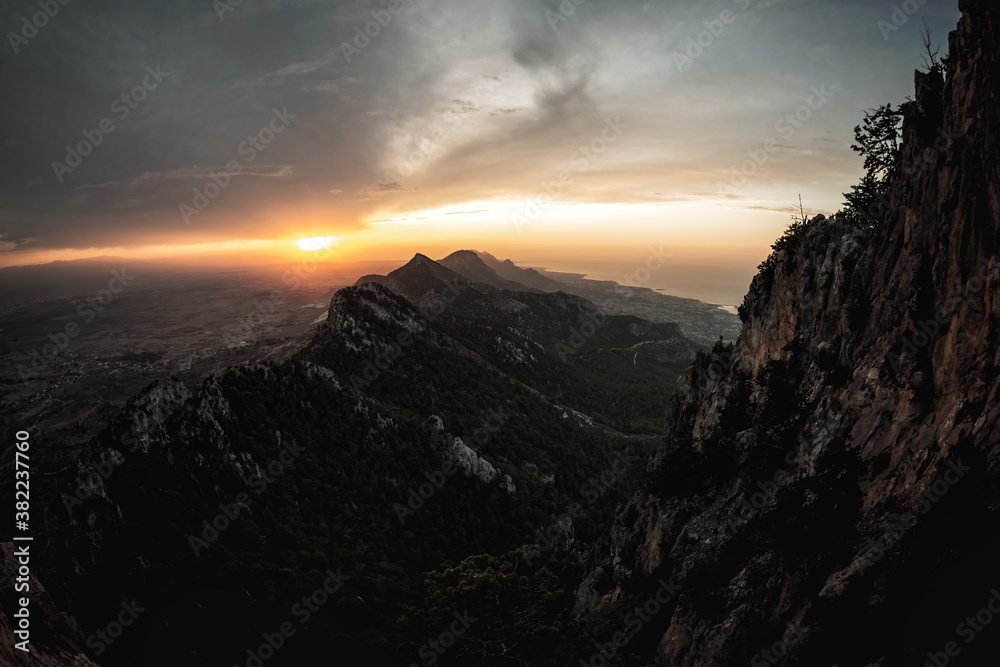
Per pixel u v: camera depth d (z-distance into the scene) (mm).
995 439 26422
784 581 33969
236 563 67250
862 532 31266
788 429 43188
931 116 34312
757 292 64500
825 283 47188
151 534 65938
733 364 64875
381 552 82750
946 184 32156
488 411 157750
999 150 28484
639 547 58062
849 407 38031
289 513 80750
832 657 29078
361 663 61250
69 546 61094
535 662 51781
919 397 32125
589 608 60750
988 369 27750
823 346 43625
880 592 28234
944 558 26859
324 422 102000
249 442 86312
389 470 100875
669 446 70375
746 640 33750
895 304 36500
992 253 28766
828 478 34812
